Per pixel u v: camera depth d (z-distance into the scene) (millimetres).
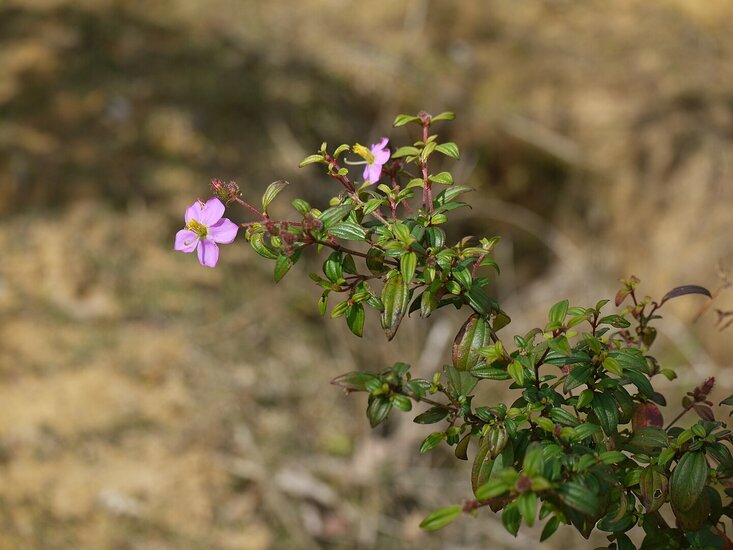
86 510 3275
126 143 4562
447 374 1322
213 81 5020
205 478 3531
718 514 1276
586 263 5480
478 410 1271
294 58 5375
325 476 3773
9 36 4879
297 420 3930
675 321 5457
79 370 3727
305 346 4230
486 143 5605
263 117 4961
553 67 6055
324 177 4918
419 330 4484
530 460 1052
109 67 4879
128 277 4125
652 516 1279
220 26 5410
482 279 1331
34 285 3941
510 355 1322
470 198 5445
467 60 5906
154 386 3775
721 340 5410
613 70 6172
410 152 1428
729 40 6590
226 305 4230
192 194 4496
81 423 3537
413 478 3934
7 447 3379
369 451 3941
